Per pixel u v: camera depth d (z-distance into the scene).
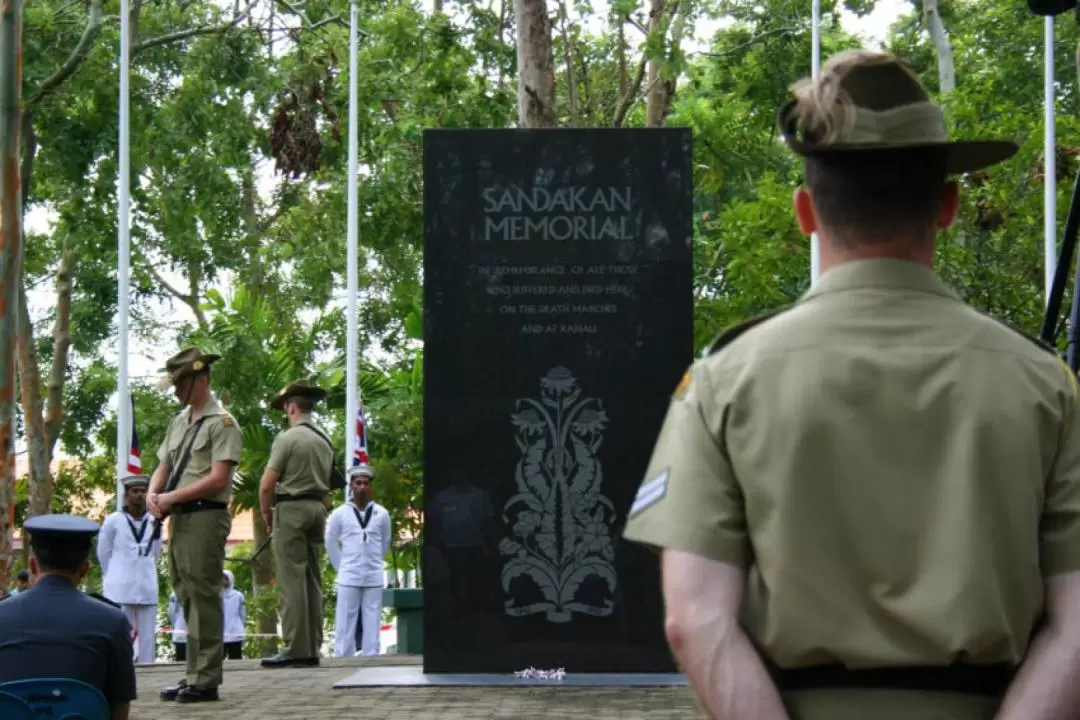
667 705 10.42
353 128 28.77
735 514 2.66
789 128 2.89
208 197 32.69
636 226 12.02
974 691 2.58
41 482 35.44
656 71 30.86
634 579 11.87
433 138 12.05
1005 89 38.41
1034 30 38.66
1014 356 2.67
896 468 2.60
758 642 2.64
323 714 10.38
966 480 2.58
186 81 31.27
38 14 30.62
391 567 35.69
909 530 2.58
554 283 12.00
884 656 2.56
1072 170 24.58
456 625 11.93
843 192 2.77
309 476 15.21
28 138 30.78
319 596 15.41
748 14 33.22
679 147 12.00
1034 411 2.63
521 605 11.90
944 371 2.63
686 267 11.98
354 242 28.42
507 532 11.93
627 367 11.98
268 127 31.62
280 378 35.75
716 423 2.69
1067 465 2.66
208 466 11.48
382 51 29.83
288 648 15.09
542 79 20.78
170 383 11.57
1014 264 23.86
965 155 2.83
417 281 41.72
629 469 11.93
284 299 44.44
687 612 2.61
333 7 33.16
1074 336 5.13
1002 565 2.57
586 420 11.96
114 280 43.06
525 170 12.05
